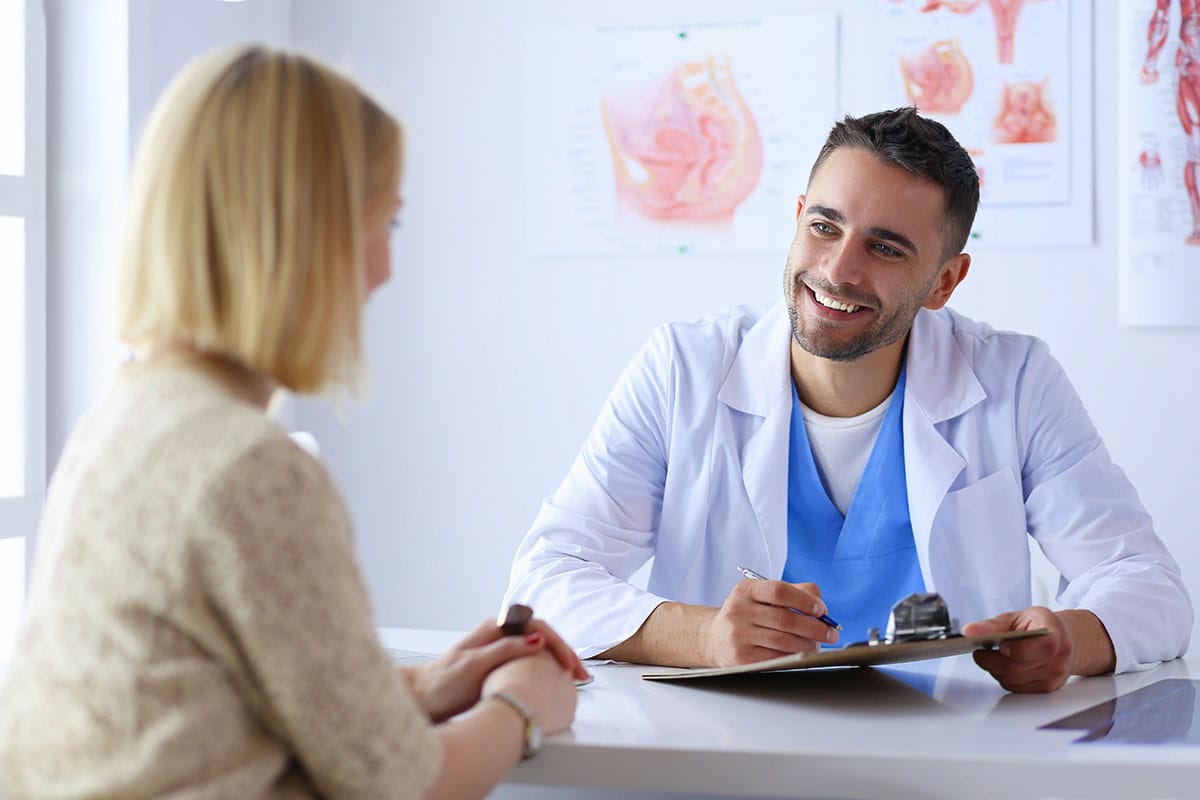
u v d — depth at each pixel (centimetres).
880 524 172
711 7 298
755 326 180
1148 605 147
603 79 304
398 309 317
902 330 163
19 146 252
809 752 100
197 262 85
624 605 149
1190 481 277
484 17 310
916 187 158
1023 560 171
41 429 253
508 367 311
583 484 174
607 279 305
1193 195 275
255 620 79
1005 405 172
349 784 82
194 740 79
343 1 318
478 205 312
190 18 276
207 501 79
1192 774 96
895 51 289
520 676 104
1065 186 282
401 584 317
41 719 82
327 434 322
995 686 130
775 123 296
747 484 172
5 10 253
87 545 82
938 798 98
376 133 93
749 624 136
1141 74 277
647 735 107
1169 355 278
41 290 254
